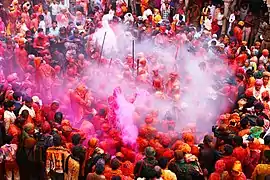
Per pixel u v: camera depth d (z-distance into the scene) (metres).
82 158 12.70
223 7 30.12
